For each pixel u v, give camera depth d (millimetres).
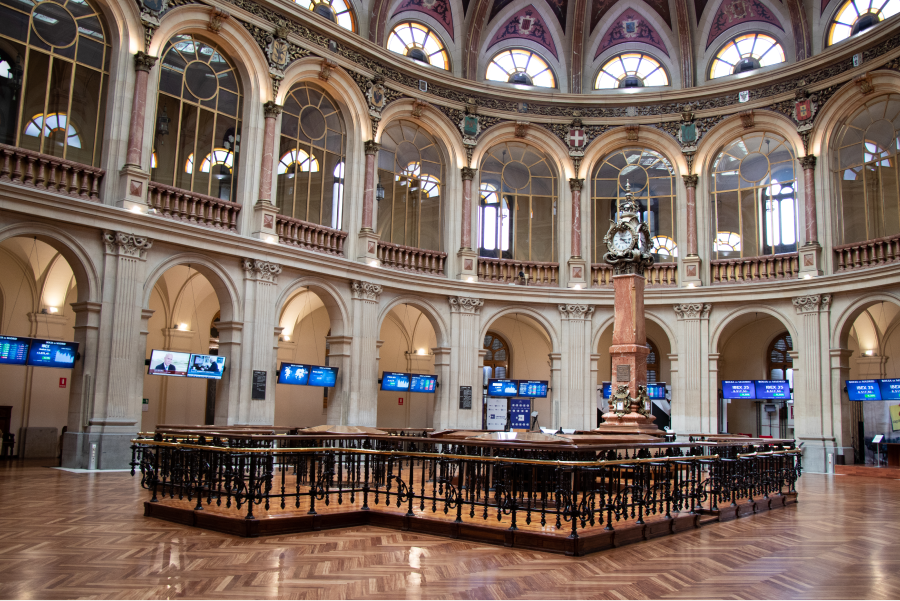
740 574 7262
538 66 27203
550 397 25531
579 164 26000
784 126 24031
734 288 24125
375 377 22266
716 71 26172
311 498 9555
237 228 19719
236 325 19047
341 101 22578
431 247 25109
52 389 20672
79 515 9758
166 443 10125
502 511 9711
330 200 22391
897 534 9875
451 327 24312
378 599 6082
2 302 20188
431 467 12242
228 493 9617
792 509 12648
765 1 25062
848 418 22172
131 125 17391
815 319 22672
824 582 7004
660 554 8172
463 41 25922
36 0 16578
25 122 16297
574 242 25656
